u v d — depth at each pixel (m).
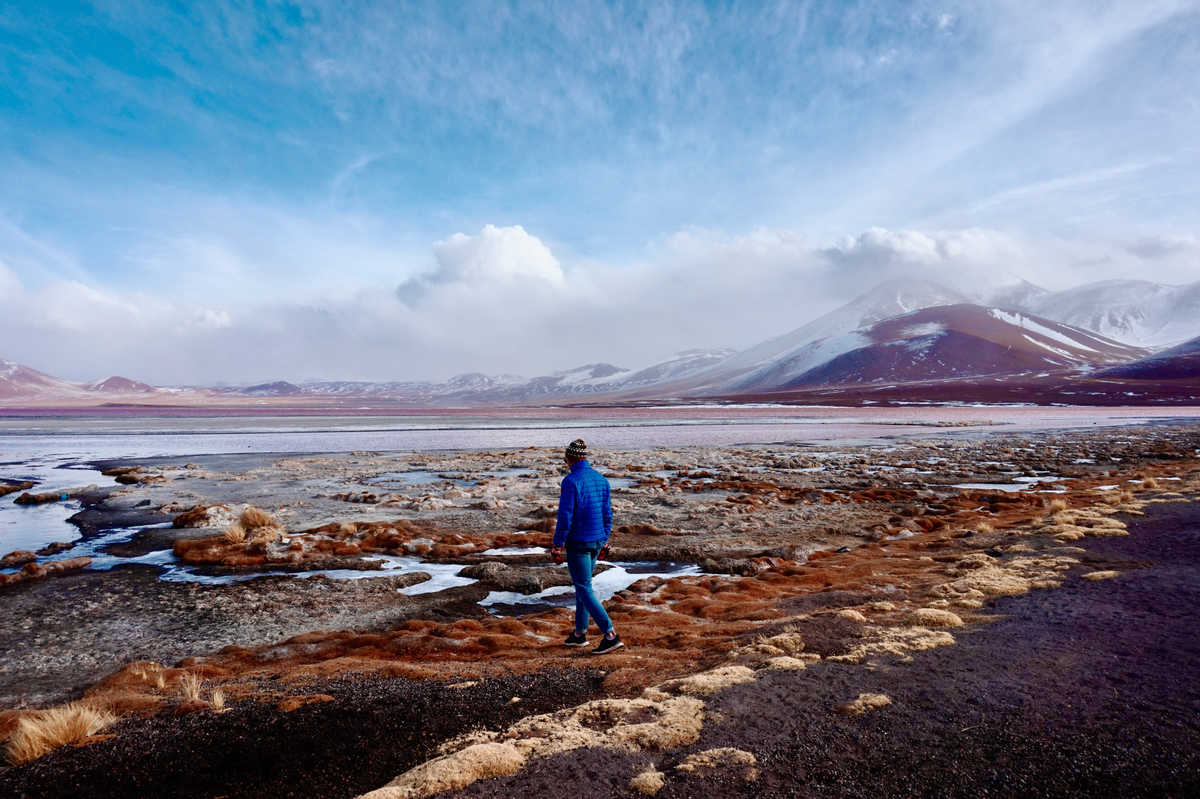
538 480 29.00
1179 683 5.25
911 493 23.47
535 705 5.69
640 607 10.48
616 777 4.22
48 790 4.41
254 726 5.35
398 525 17.92
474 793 4.07
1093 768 4.02
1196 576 8.88
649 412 145.62
